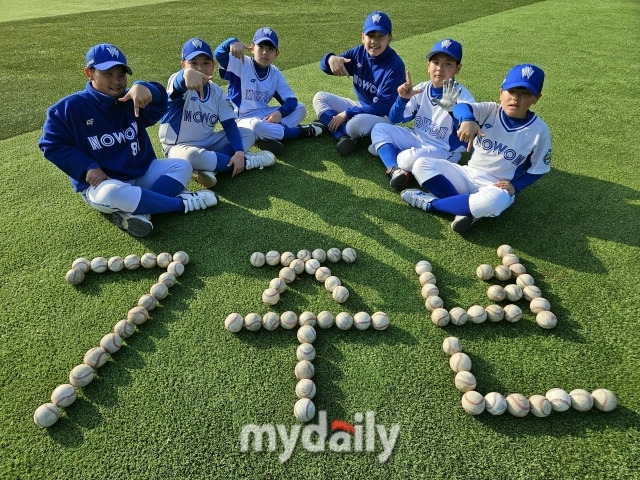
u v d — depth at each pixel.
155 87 3.75
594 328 2.93
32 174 4.45
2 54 8.34
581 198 4.17
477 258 3.52
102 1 13.18
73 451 2.27
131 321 2.87
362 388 2.57
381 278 3.33
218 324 2.94
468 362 2.63
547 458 2.26
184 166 3.99
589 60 7.62
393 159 4.43
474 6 11.73
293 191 4.29
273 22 10.52
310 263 3.31
